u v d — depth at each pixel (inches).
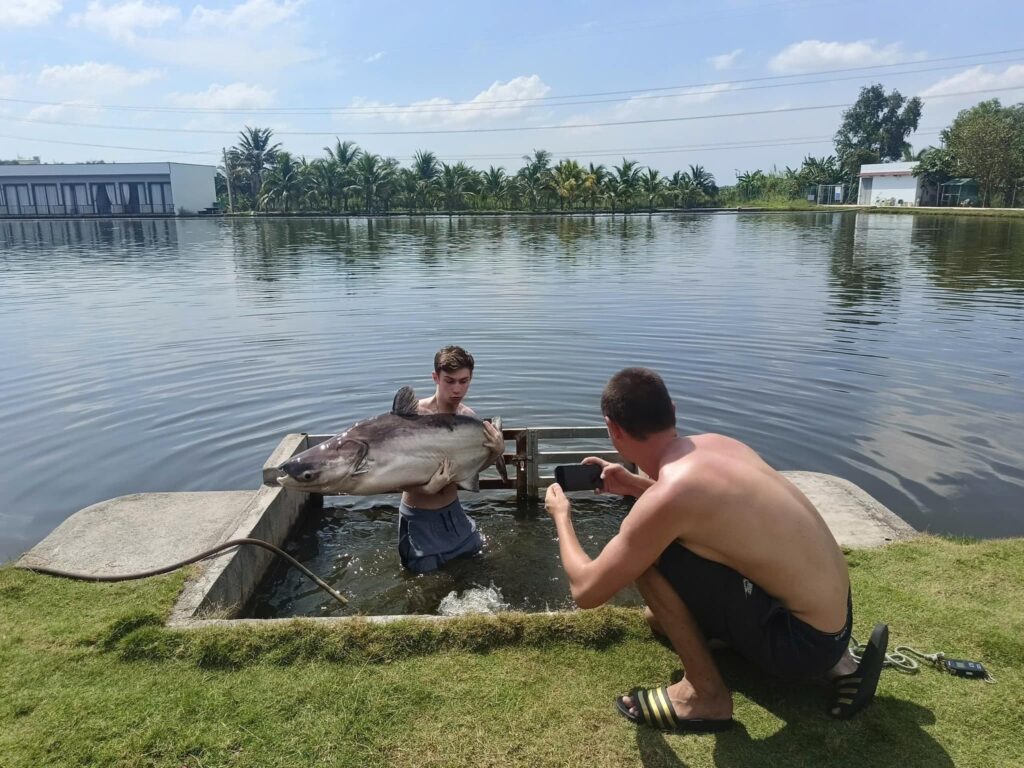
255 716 115.4
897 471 260.2
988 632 134.5
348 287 735.7
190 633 134.7
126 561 172.9
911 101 3659.0
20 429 312.2
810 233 1552.7
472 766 104.7
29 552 177.8
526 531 226.7
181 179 2940.5
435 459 191.3
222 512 203.9
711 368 391.9
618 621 137.7
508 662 129.3
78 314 582.9
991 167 2279.8
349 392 355.6
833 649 106.4
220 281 799.7
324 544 219.1
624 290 695.1
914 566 161.8
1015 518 226.4
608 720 114.3
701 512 102.7
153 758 106.6
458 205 2935.5
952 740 108.3
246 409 333.4
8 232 1833.2
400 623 136.6
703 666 111.6
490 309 585.3
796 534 102.8
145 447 291.0
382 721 114.0
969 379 370.6
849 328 501.4
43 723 113.5
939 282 738.2
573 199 2918.3
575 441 295.7
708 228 1818.4
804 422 308.0
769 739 109.2
